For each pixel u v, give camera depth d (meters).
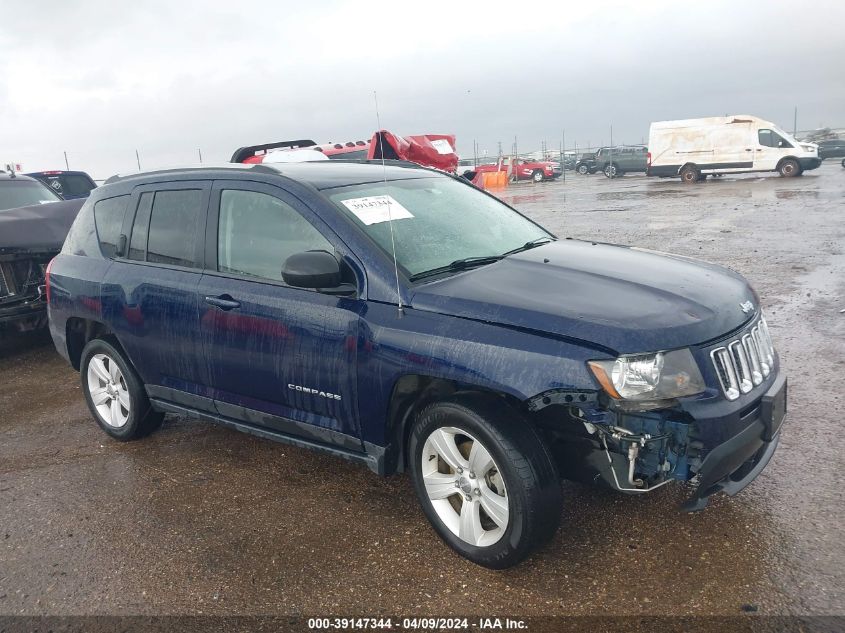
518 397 2.83
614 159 37.97
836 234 11.45
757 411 3.05
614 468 2.97
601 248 4.03
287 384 3.66
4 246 6.82
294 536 3.54
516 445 2.88
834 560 2.99
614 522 3.42
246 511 3.82
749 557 3.07
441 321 3.10
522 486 2.87
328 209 3.58
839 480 3.62
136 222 4.51
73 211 7.68
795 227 12.62
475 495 3.11
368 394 3.32
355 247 3.44
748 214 15.26
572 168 49.31
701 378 2.83
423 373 3.09
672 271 3.48
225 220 4.00
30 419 5.58
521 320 2.94
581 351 2.77
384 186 4.04
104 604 3.09
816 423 4.30
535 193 28.56
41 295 6.98
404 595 3.01
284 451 4.60
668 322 2.88
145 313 4.30
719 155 27.97
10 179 9.12
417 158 12.58
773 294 7.63
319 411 3.59
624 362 2.72
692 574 2.99
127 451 4.75
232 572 3.26
